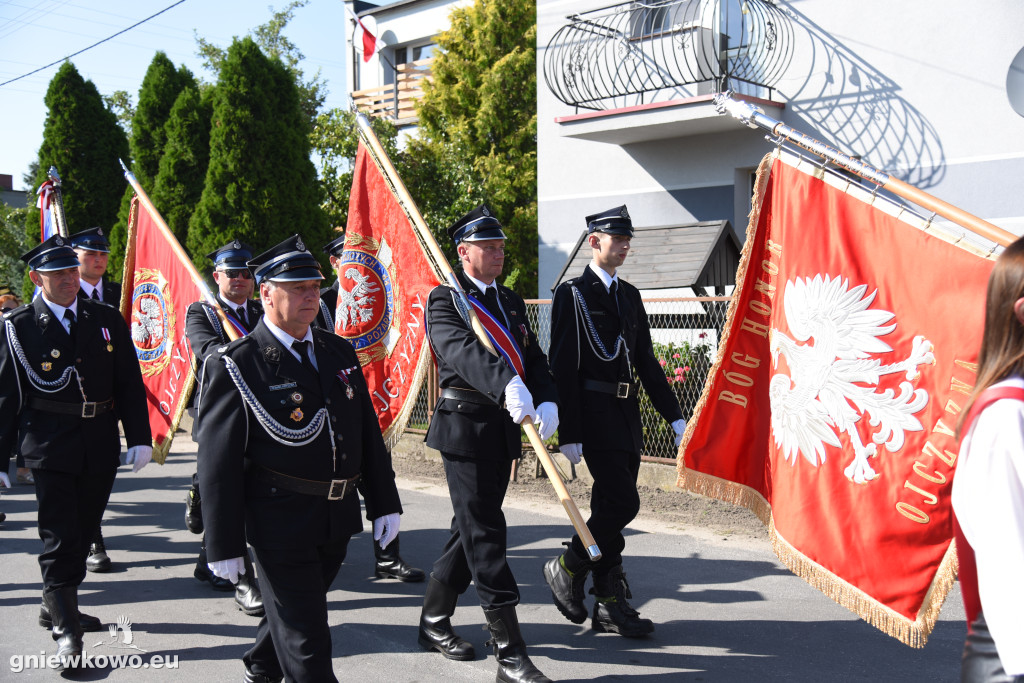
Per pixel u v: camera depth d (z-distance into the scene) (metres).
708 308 8.09
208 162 13.23
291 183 12.57
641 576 5.46
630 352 4.59
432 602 4.38
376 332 5.49
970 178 8.07
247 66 12.34
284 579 3.14
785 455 3.43
